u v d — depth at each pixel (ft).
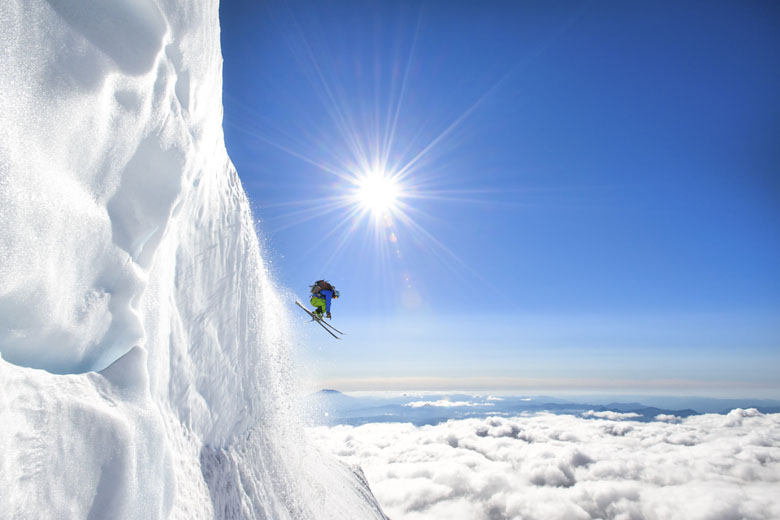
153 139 7.04
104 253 5.92
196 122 9.57
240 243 18.21
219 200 15.43
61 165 4.79
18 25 4.14
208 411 13.92
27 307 4.51
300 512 21.97
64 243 4.99
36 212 4.41
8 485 3.96
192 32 8.97
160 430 6.58
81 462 4.93
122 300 6.49
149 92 6.60
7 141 3.97
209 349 13.91
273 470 21.12
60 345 5.30
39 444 4.43
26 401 4.39
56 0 4.70
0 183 3.92
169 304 10.27
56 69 4.58
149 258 7.15
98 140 5.47
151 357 8.38
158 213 7.21
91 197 5.51
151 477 6.14
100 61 5.32
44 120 4.43
